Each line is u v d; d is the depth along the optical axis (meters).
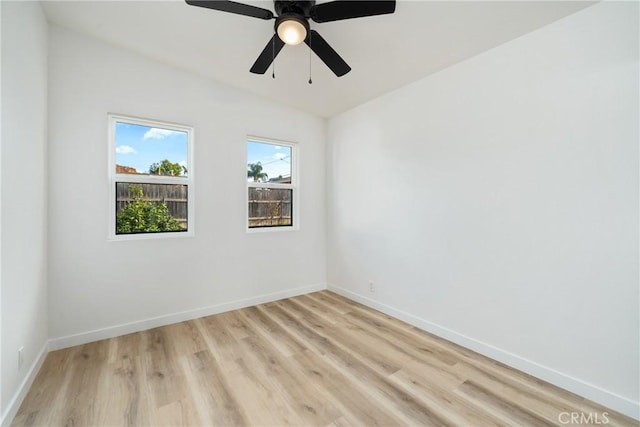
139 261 2.65
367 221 3.38
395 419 1.60
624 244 1.64
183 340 2.49
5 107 1.47
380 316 3.08
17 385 1.64
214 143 3.05
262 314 3.11
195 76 2.91
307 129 3.82
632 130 1.61
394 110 3.04
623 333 1.65
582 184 1.78
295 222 3.78
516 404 1.72
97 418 1.59
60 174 2.27
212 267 3.07
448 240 2.53
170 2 1.93
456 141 2.46
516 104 2.07
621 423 1.57
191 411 1.65
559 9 1.77
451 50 2.26
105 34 2.33
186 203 2.95
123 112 2.54
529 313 2.02
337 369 2.08
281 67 2.66
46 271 2.19
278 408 1.68
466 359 2.22
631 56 1.60
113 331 2.53
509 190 2.12
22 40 1.69
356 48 2.27
